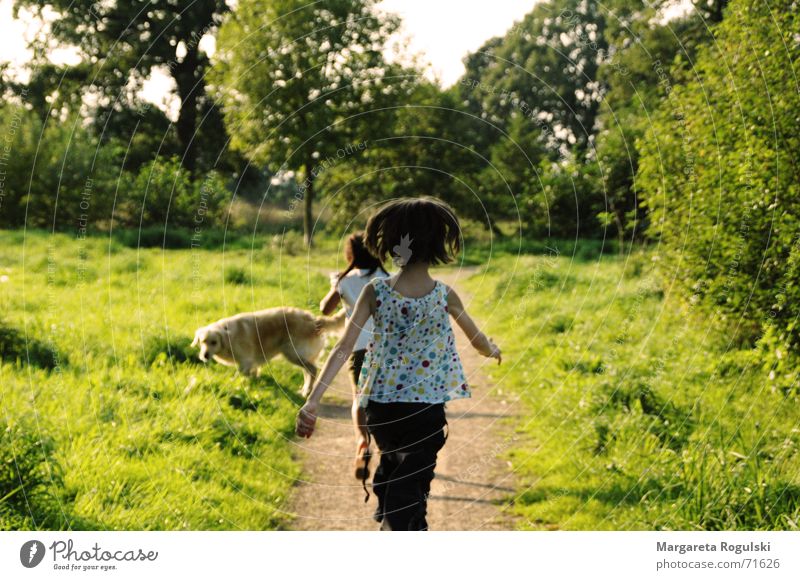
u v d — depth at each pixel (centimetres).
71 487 401
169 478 443
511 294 1309
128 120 2939
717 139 664
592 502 434
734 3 654
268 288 1218
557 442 546
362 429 430
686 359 677
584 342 843
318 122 2027
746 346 666
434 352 299
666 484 437
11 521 353
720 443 461
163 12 2477
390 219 302
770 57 625
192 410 562
